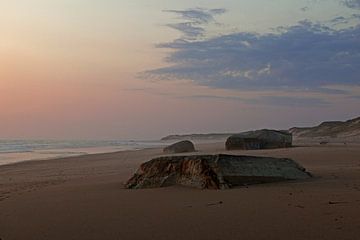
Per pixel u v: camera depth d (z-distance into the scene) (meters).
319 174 14.21
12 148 59.31
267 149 32.03
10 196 12.26
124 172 19.31
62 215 8.84
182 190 11.55
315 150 27.86
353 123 88.75
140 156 33.88
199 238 6.61
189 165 12.35
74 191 12.50
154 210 8.95
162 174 12.68
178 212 8.63
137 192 11.62
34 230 7.62
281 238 6.40
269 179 12.41
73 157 34.41
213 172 11.84
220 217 7.96
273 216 7.84
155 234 6.96
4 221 8.51
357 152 25.19
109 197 10.96
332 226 6.94
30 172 21.70
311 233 6.59
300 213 8.00
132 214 8.64
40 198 11.39
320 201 9.13
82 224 7.91
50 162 29.00
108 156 34.78
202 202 9.62
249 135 34.03
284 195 10.09
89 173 19.91
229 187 11.54
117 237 6.89
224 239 6.50
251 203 9.21
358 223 7.08
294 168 13.30
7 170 23.31
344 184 11.75
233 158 12.41
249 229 6.99
